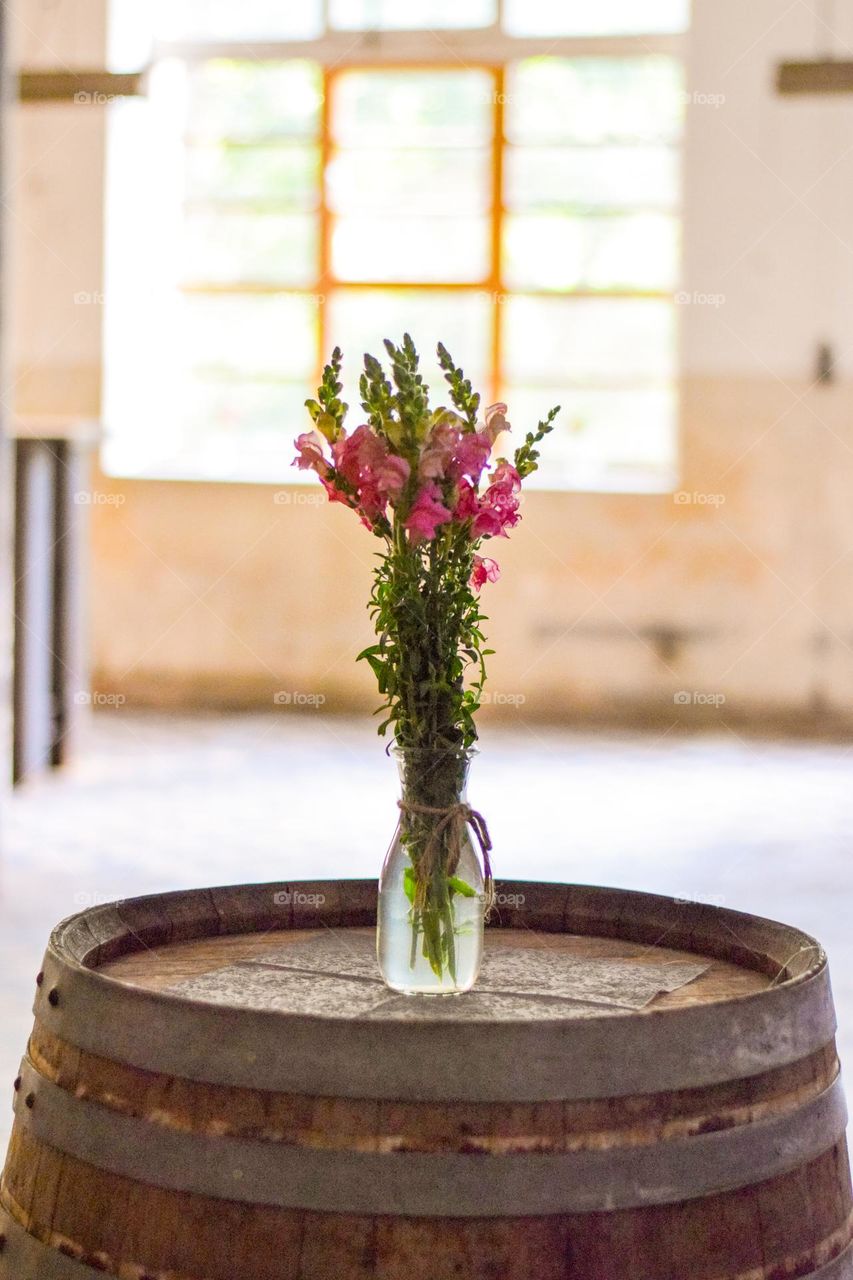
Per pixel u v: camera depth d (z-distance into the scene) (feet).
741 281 32.42
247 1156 4.93
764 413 32.42
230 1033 5.03
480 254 34.40
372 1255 4.83
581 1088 4.95
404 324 34.71
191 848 19.86
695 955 6.80
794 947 6.28
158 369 35.27
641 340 33.88
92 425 26.58
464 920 6.00
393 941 6.03
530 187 34.12
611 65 33.58
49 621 25.21
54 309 34.27
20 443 24.32
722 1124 5.13
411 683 6.11
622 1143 4.98
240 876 18.26
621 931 7.13
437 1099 4.90
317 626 33.76
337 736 29.96
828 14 31.81
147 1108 5.10
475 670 33.30
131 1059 5.17
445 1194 4.85
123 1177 5.12
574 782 25.22
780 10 31.99
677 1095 5.06
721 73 32.32
